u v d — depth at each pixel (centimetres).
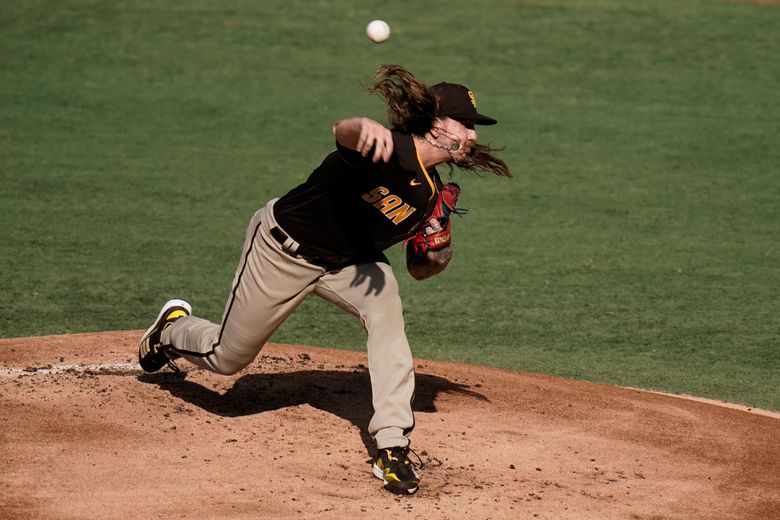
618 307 3053
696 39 6762
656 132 5291
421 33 6738
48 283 3019
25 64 5959
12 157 4503
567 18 7088
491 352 2616
